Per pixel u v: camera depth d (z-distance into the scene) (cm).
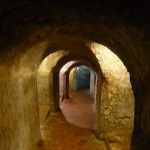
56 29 325
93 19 239
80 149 557
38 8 213
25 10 209
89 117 894
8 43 257
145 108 232
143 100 240
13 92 356
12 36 252
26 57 404
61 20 270
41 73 866
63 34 374
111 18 210
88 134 671
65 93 1300
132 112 555
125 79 537
